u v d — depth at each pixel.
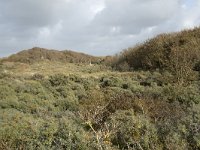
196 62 15.44
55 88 14.09
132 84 13.95
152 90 11.87
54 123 7.01
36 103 11.36
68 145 6.39
